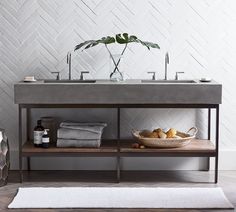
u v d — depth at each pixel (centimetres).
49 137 486
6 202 416
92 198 421
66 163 507
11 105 505
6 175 460
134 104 453
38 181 470
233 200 420
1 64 501
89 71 501
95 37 497
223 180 472
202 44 497
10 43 498
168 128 505
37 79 498
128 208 401
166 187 450
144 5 493
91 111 504
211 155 458
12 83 503
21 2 494
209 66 500
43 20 496
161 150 458
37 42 498
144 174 493
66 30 497
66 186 454
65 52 499
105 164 506
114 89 449
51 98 451
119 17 495
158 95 449
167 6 493
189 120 504
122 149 461
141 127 506
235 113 505
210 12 494
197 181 469
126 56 498
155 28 496
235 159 506
